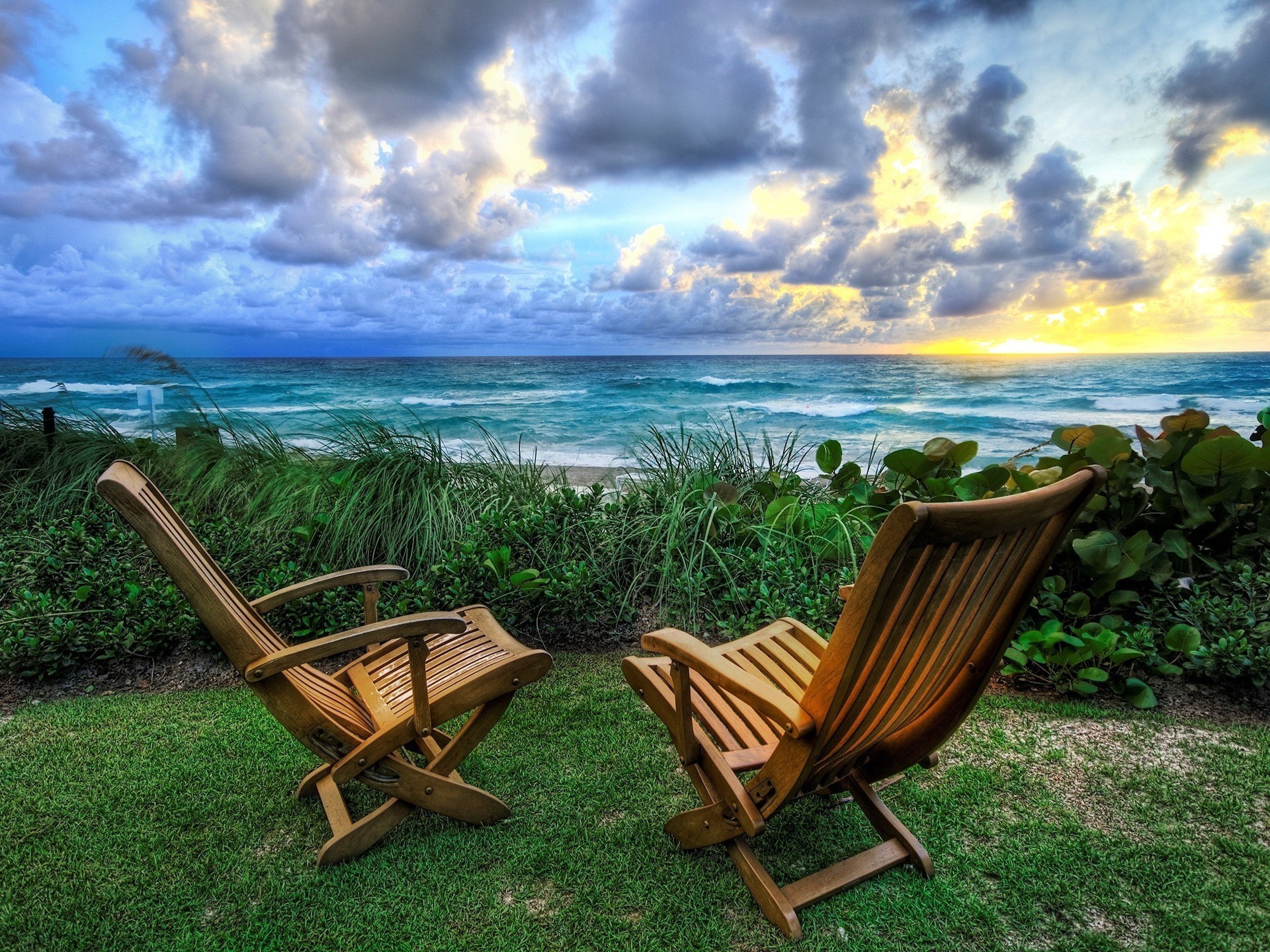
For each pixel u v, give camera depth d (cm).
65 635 343
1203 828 232
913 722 214
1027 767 267
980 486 404
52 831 224
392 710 226
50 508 511
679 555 427
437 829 229
